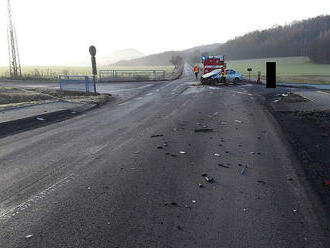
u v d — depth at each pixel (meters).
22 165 7.15
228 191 5.59
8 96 20.08
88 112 15.28
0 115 13.16
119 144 8.86
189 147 8.45
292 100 17.52
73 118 13.55
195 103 17.59
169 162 7.21
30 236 4.21
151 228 4.37
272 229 4.32
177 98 20.14
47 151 8.27
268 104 16.75
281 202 5.14
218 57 36.28
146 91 25.41
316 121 11.70
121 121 12.52
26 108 15.48
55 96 22.41
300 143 8.66
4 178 6.36
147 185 5.89
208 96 21.06
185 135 9.84
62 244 4.01
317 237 4.13
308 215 4.71
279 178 6.17
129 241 4.06
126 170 6.71
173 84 32.56
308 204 5.05
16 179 6.30
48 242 4.06
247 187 5.76
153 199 5.29
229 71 31.09
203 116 13.31
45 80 38.62
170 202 5.18
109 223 4.52
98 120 12.90
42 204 5.17
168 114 13.98
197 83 33.41
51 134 10.34
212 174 6.43
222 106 16.28
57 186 5.91
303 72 76.81
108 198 5.35
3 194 5.59
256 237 4.13
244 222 4.51
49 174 6.55
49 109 15.12
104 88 28.39
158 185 5.89
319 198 5.27
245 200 5.22
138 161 7.31
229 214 4.75
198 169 6.73
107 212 4.86
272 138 9.32
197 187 5.78
